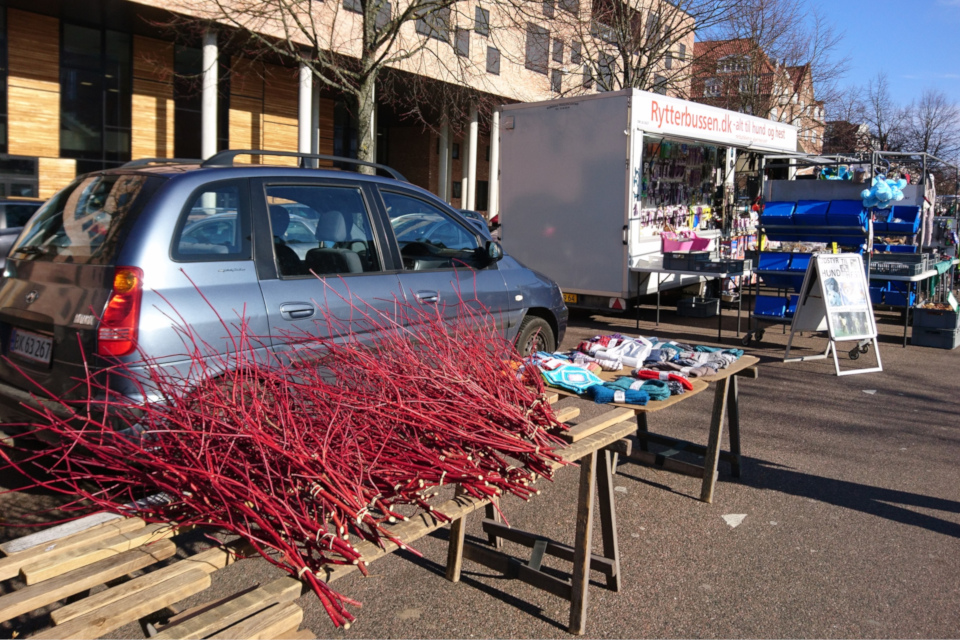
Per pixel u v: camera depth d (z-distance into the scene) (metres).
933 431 6.13
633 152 10.04
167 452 2.44
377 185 4.89
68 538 2.14
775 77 22.47
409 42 16.62
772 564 3.66
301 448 2.24
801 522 4.19
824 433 5.97
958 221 15.14
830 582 3.49
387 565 3.59
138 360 3.38
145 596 1.88
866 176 9.26
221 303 3.72
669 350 4.30
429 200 5.29
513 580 3.46
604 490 3.30
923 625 3.14
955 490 4.78
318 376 2.77
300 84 19.14
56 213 4.12
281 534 2.13
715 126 11.99
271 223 4.12
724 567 3.62
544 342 6.15
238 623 1.83
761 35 20.25
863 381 7.91
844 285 8.24
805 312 8.56
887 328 11.59
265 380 2.68
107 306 3.42
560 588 3.06
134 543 2.15
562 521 4.10
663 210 11.78
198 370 3.48
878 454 5.48
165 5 16.25
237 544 2.14
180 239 3.69
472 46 17.78
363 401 2.61
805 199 9.80
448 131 27.53
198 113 20.45
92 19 17.72
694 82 20.81
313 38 11.29
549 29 16.62
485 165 33.50
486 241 5.66
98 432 2.57
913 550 3.87
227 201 3.96
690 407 6.70
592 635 3.00
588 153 10.38
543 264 11.02
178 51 19.88
